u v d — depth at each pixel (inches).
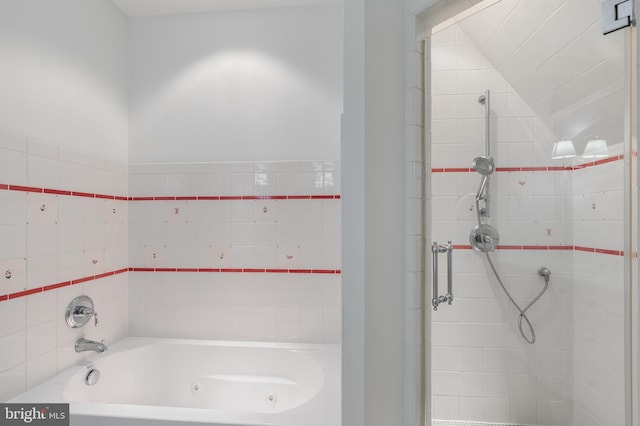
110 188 87.4
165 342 89.4
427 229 47.3
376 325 46.1
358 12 46.3
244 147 93.2
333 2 91.0
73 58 76.9
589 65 33.5
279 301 91.2
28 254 64.4
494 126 42.8
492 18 41.5
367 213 45.7
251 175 92.0
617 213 31.5
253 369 86.3
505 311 42.4
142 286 93.7
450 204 46.0
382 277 46.5
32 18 66.9
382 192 46.6
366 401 45.6
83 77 79.8
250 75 93.5
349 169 46.8
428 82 47.0
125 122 94.6
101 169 84.4
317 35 92.4
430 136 46.8
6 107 61.6
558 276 37.9
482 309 43.9
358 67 46.1
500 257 42.6
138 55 94.9
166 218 93.5
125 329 93.1
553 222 38.1
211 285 92.4
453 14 44.7
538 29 37.7
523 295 40.9
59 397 62.4
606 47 31.9
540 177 39.2
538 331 39.6
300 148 92.3
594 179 34.0
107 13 87.7
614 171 31.7
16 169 62.4
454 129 45.4
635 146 29.7
